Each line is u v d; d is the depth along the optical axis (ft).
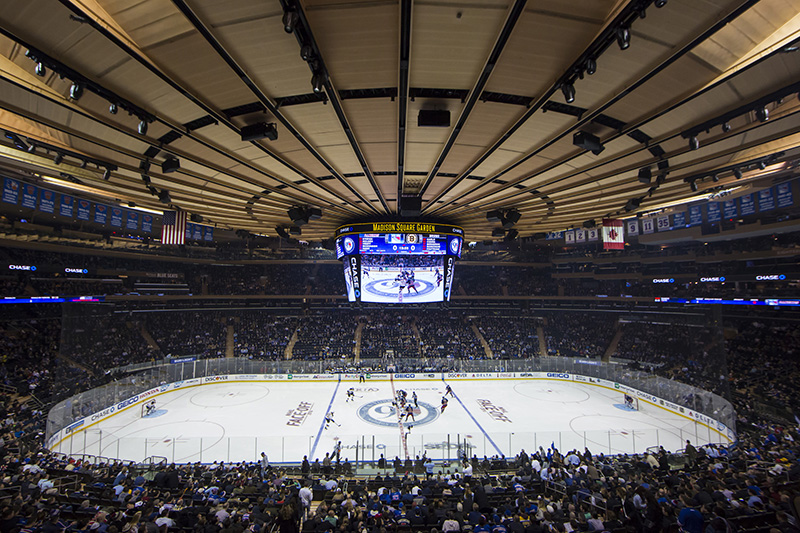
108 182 61.46
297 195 70.08
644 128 41.32
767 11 24.85
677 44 26.68
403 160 52.31
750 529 30.68
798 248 117.80
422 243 88.74
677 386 104.17
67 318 90.48
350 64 29.71
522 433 87.61
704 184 63.10
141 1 23.31
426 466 65.36
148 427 92.73
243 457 74.43
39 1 22.45
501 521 34.94
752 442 69.51
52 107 35.86
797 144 46.19
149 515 36.70
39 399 96.53
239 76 31.09
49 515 33.42
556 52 28.02
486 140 45.09
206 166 52.16
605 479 52.29
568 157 49.57
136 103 34.47
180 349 162.30
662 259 159.84
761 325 140.67
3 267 111.14
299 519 38.83
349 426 93.97
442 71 30.55
